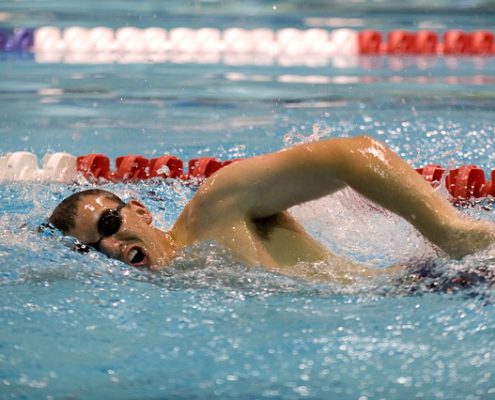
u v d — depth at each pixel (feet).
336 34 118.21
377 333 27.17
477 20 136.77
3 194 49.34
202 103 79.51
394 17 142.41
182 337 27.37
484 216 43.88
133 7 152.87
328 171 29.40
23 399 23.82
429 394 23.48
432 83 89.20
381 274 31.22
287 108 76.38
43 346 27.02
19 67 102.53
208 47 118.83
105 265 31.42
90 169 54.49
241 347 26.55
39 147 62.44
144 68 101.96
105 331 27.94
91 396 23.90
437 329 27.32
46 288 31.17
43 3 156.76
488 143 61.72
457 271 29.32
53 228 32.89
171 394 23.89
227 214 30.53
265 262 30.32
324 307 29.04
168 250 31.45
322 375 24.75
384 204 29.27
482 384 23.93
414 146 61.16
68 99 81.61
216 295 30.04
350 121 69.87
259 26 132.36
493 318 27.84
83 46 118.21
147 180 53.67
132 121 71.72
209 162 54.65
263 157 30.66
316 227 34.45
